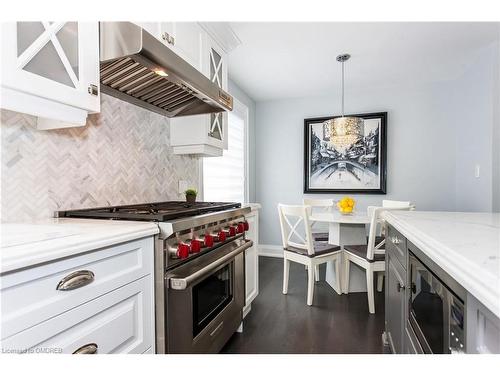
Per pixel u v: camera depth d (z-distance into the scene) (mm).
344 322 2074
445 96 3514
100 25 1135
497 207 2697
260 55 2754
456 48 2639
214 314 1513
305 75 3281
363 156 3803
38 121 1176
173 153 2174
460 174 3371
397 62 2932
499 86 2613
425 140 3604
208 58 1987
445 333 816
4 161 1074
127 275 964
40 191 1204
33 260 661
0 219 1063
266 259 3967
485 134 2805
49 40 908
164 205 1723
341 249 2646
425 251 889
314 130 4020
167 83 1555
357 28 2258
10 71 800
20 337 652
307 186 4070
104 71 1364
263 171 4320
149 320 1074
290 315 2189
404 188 3693
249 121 4090
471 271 611
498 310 488
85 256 809
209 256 1437
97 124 1508
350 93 3885
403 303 1299
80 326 803
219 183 3172
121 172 1673
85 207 1428
